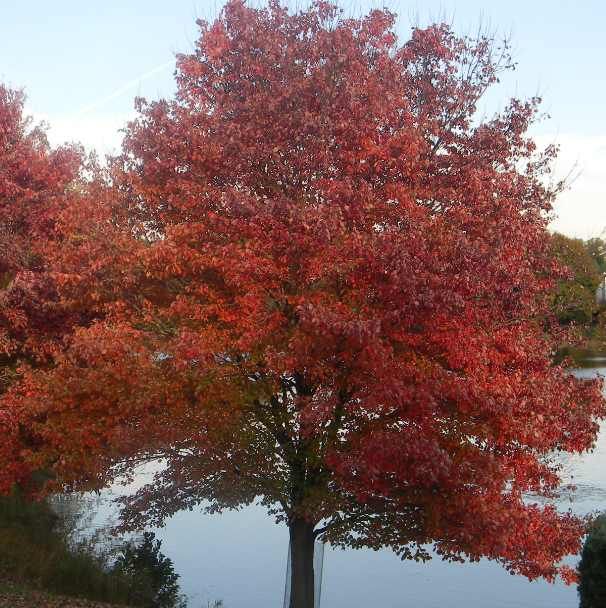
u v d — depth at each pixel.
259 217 11.54
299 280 12.10
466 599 18.20
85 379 12.14
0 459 13.58
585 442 12.92
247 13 13.43
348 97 12.34
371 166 12.47
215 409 11.97
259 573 20.39
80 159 16.97
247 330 12.04
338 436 13.04
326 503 12.97
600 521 10.59
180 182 12.70
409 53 13.89
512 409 11.11
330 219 11.05
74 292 12.93
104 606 14.51
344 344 11.02
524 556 12.93
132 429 12.69
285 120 12.51
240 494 14.28
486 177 12.80
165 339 13.11
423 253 10.98
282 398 13.54
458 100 13.66
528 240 12.99
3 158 16.02
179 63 13.52
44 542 18.77
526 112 14.00
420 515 12.91
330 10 13.95
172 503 15.24
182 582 19.31
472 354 11.54
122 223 13.51
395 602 18.19
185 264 12.45
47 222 15.89
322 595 18.55
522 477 12.62
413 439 10.69
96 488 14.43
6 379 15.99
